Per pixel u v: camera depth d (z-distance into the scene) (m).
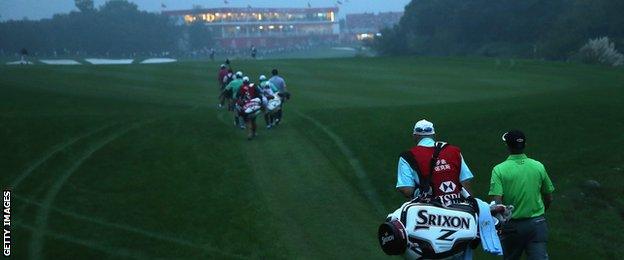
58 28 161.38
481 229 4.95
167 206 10.76
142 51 168.00
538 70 42.59
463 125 15.80
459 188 5.12
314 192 11.52
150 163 13.56
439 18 122.00
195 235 9.40
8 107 21.14
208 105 24.89
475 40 116.19
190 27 188.38
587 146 13.56
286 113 20.75
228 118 20.33
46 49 158.25
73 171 12.88
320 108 22.55
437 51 119.12
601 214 10.66
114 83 32.78
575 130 14.62
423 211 4.74
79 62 121.12
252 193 11.41
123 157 14.05
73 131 16.31
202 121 18.98
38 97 23.95
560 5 106.94
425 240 4.71
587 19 87.50
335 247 8.91
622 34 85.62
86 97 25.02
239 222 9.91
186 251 8.76
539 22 106.62
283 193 11.45
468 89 30.95
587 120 15.34
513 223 6.48
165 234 9.45
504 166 6.49
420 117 17.45
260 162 13.68
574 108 16.50
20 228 9.54
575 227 10.21
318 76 38.34
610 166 12.39
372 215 10.43
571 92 21.86
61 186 11.88
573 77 37.94
